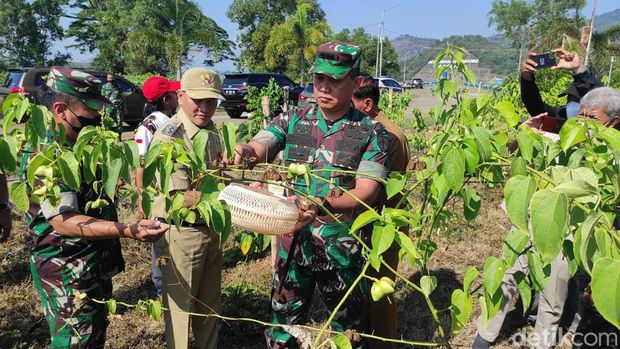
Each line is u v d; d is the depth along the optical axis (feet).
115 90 22.15
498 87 27.45
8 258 14.73
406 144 9.12
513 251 4.29
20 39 139.54
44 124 5.01
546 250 3.22
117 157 4.99
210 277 9.02
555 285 9.32
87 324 7.03
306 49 82.23
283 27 82.89
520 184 3.55
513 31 132.67
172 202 5.63
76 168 4.88
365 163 6.63
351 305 7.31
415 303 12.57
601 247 3.31
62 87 6.25
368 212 4.65
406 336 11.13
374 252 4.43
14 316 11.61
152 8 83.46
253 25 160.25
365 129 6.79
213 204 5.14
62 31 147.43
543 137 5.57
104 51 129.90
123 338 10.87
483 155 4.71
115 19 128.47
